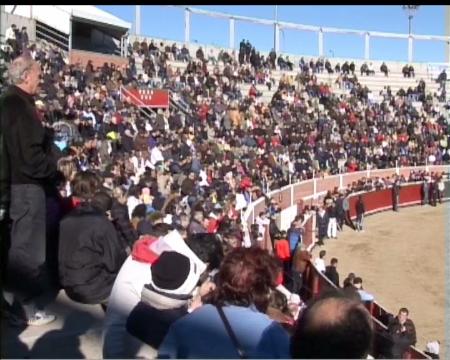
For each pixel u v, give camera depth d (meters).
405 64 58.66
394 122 48.81
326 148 38.84
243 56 50.81
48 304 5.47
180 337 2.83
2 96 4.53
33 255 4.77
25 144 4.43
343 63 57.59
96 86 28.97
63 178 5.96
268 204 24.45
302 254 16.41
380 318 13.72
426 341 16.44
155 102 33.00
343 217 31.52
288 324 4.21
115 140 21.36
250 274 2.86
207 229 10.66
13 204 4.61
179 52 46.00
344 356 2.39
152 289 3.61
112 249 5.36
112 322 4.00
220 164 25.88
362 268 24.61
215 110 36.72
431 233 31.36
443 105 53.75
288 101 45.62
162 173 20.77
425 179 39.75
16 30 26.94
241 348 2.73
